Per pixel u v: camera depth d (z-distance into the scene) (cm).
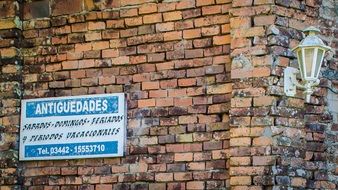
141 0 686
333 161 655
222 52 651
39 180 698
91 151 679
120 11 693
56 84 707
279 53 625
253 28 629
